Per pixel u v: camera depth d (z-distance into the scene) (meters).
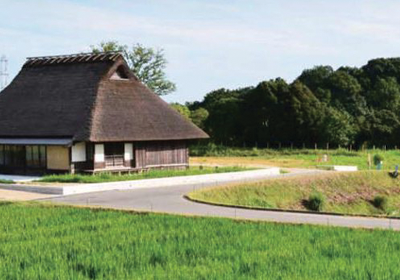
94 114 42.78
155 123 45.84
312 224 22.42
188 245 18.61
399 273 14.92
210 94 106.19
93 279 14.81
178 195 32.88
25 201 29.62
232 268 15.73
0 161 46.41
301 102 82.19
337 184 44.38
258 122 83.88
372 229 21.34
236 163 57.31
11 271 15.45
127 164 44.53
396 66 104.25
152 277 14.82
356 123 85.00
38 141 43.06
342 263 16.09
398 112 90.06
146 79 71.06
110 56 47.09
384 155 67.56
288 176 43.62
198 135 48.03
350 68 105.38
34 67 50.19
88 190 35.00
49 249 18.11
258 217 24.61
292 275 14.88
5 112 47.62
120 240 19.41
